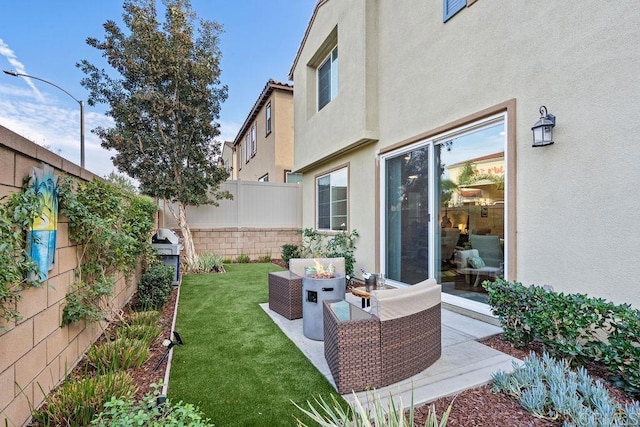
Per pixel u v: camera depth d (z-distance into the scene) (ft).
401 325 9.80
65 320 10.11
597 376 9.91
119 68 29.78
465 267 16.37
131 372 10.59
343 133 25.14
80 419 7.72
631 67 10.17
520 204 13.50
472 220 15.96
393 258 21.63
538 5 12.78
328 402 8.96
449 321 15.19
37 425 7.84
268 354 12.21
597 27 10.99
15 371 7.48
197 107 31.48
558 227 12.14
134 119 29.66
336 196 29.17
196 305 19.02
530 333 11.62
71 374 10.20
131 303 18.11
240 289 23.16
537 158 12.84
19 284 7.54
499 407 8.39
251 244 38.68
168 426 6.36
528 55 13.15
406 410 8.42
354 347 9.39
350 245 25.90
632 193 10.16
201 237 36.78
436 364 10.88
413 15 19.29
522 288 11.75
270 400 9.16
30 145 8.05
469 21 15.72
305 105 33.14
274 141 47.19
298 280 16.46
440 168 17.84
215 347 12.84
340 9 25.49
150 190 30.09
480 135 15.53
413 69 19.34
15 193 7.51
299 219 41.06
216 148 33.68
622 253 10.39
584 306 9.90
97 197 12.14
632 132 10.15
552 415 7.81
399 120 20.57
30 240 8.07
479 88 15.24
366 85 22.34
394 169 21.50
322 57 31.01
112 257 13.07
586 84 11.30
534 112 12.96
